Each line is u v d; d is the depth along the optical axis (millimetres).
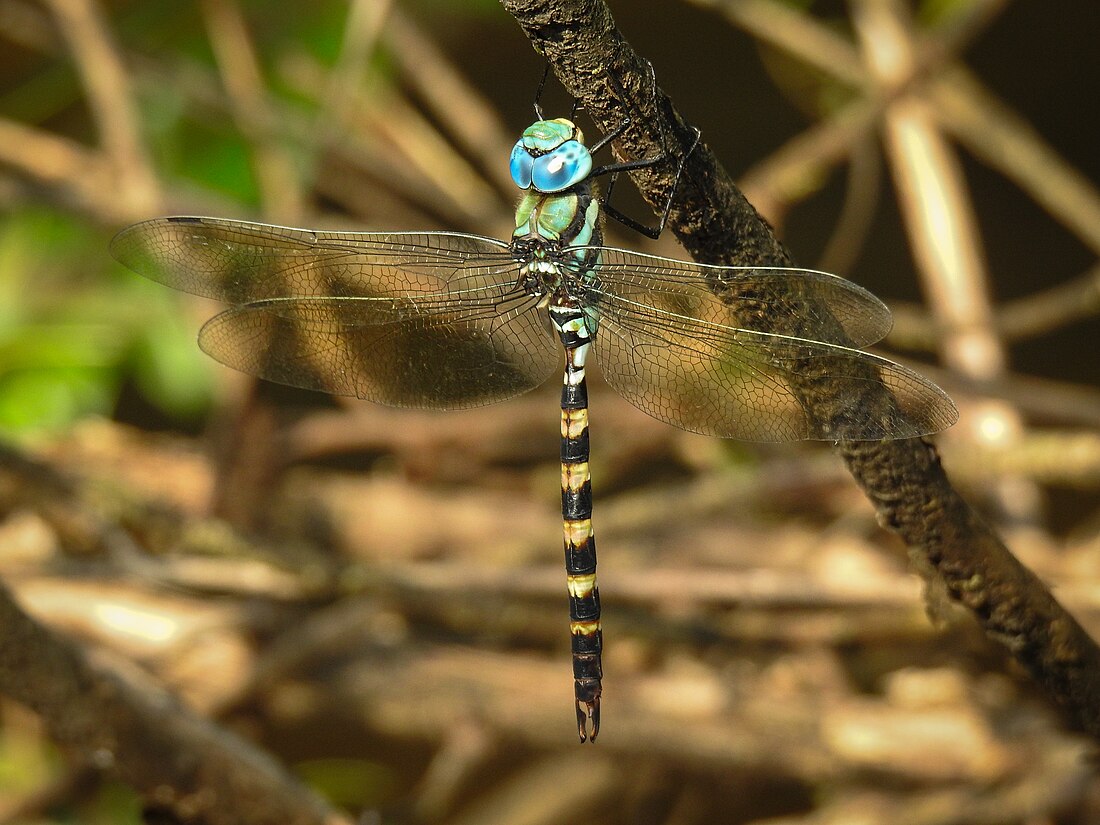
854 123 825
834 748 758
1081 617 757
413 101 1049
